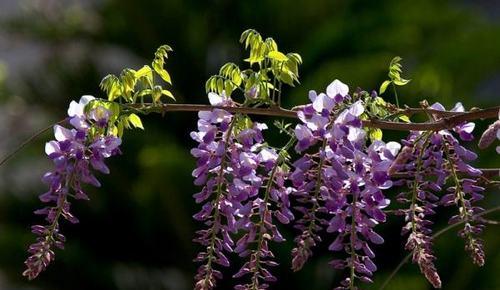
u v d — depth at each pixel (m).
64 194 2.03
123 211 11.00
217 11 12.02
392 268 9.95
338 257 10.08
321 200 2.04
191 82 12.26
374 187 2.01
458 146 2.19
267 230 2.04
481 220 2.13
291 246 9.75
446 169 2.21
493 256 9.68
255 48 2.17
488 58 10.84
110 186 10.96
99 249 11.15
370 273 1.99
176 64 12.17
